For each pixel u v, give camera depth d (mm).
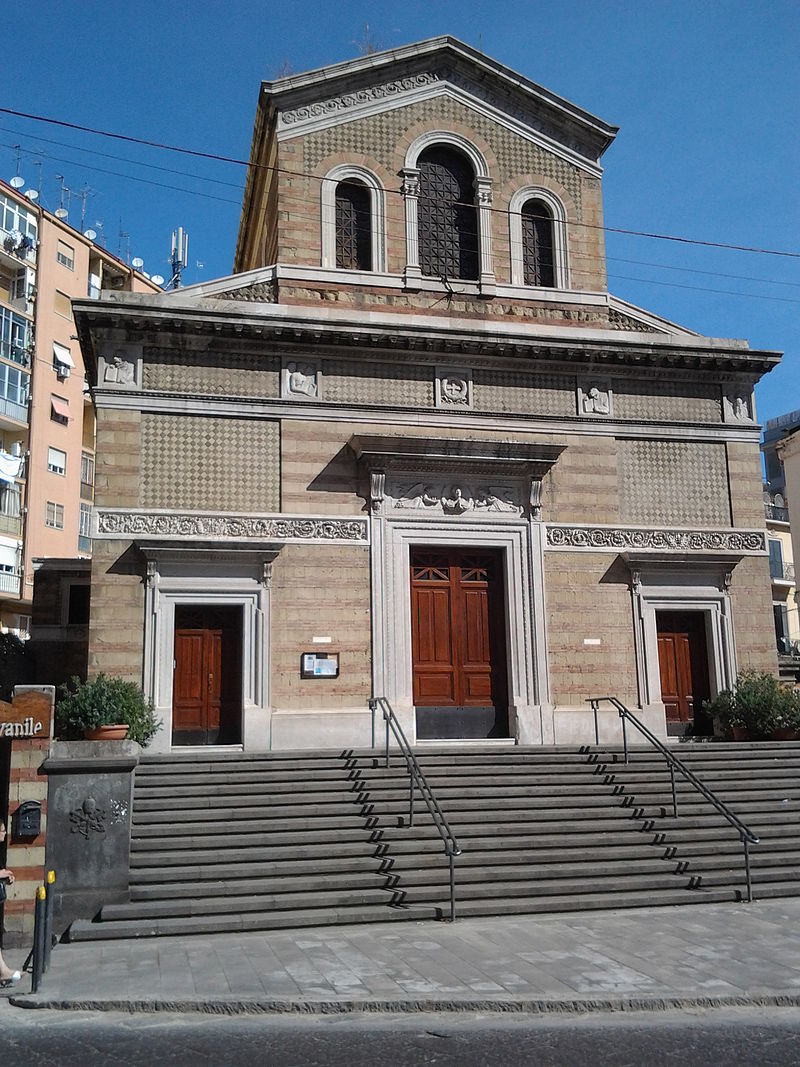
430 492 21328
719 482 23094
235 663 20016
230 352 20875
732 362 23156
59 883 13148
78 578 23828
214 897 13258
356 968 10641
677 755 18781
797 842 15578
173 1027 9031
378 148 22969
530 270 23703
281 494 20562
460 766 17578
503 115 23906
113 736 16203
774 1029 8836
